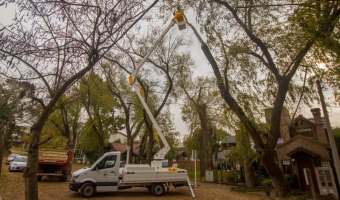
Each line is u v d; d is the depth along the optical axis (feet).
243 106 46.26
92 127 109.29
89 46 18.72
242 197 46.91
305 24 31.86
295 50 42.22
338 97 41.75
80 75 19.40
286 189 45.42
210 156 103.96
